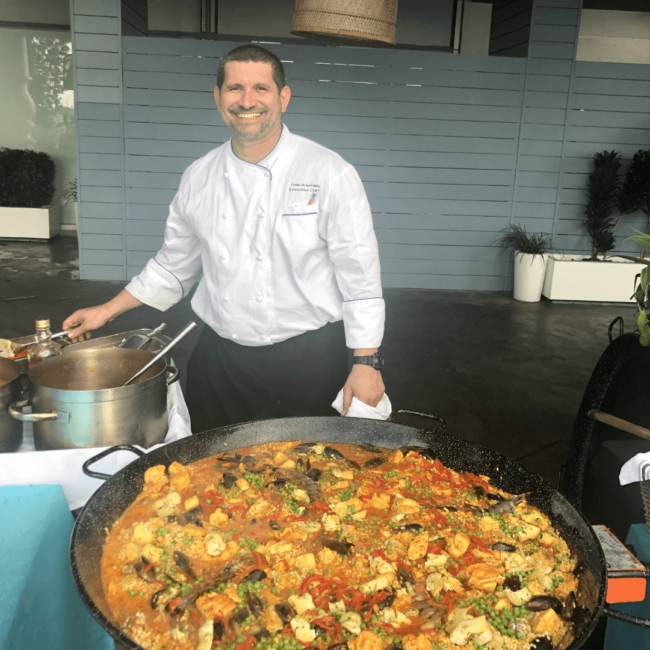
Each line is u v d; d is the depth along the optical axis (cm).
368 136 675
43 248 871
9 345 156
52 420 118
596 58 935
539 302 680
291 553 93
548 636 77
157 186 674
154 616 80
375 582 85
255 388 190
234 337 184
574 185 701
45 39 972
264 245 173
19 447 127
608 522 179
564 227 712
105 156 664
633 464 150
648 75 674
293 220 170
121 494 102
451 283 723
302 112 665
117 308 189
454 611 80
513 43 706
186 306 591
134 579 86
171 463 114
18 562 86
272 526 100
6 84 984
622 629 144
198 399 199
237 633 77
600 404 188
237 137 164
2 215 909
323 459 123
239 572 88
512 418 369
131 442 122
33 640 84
